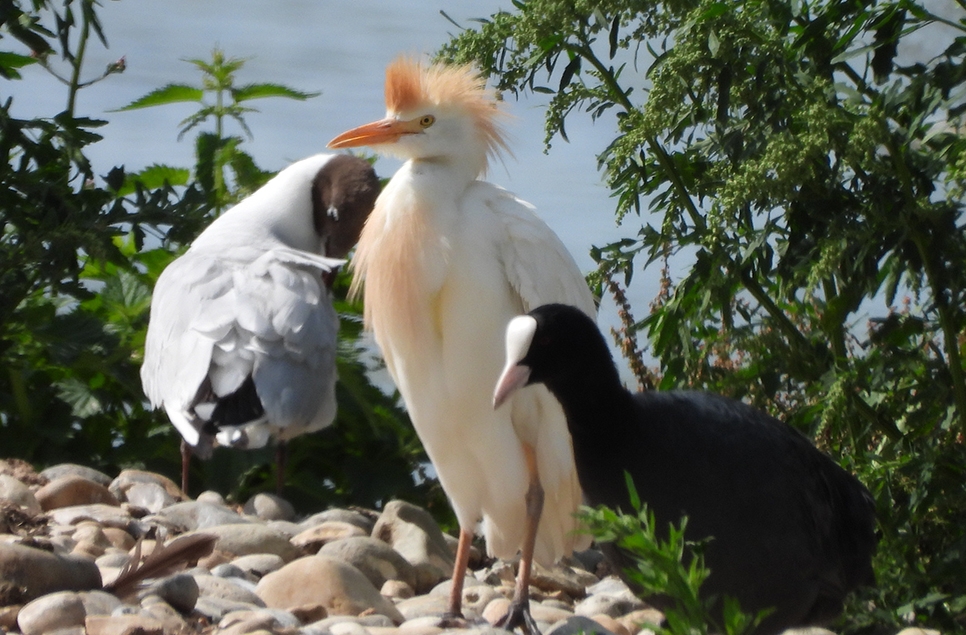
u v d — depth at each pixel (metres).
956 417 10.36
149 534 10.96
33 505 11.19
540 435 10.12
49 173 14.27
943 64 9.97
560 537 10.56
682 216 11.80
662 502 8.59
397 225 9.94
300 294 12.52
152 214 14.10
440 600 10.39
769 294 12.20
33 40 14.37
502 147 10.80
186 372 11.95
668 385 11.77
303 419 11.84
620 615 10.51
